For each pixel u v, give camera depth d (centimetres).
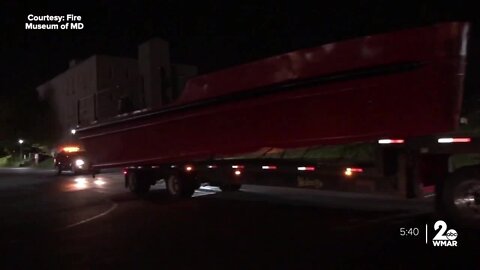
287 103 1140
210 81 1311
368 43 983
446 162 929
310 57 1077
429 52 910
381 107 987
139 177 1802
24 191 2384
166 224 1159
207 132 1365
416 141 952
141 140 1636
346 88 1025
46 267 820
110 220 1277
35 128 6756
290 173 1191
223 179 1402
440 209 900
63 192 2198
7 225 1309
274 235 955
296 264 744
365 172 1019
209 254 838
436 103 925
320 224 1030
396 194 977
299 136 1138
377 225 977
